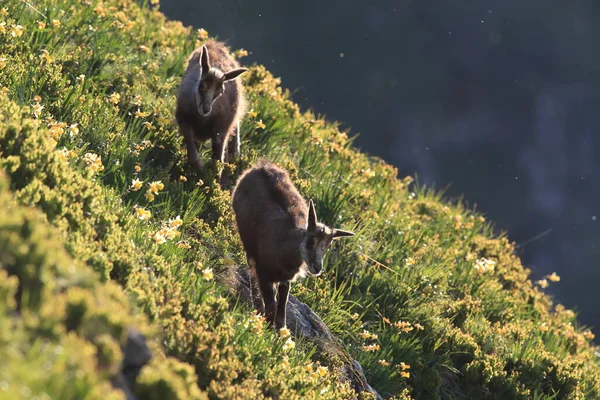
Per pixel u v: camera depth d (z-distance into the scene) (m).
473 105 127.50
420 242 35.19
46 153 18.45
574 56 131.62
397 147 123.00
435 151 124.44
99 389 11.48
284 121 36.34
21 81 26.14
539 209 121.81
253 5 118.25
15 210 13.91
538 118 128.25
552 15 133.00
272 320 24.33
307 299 27.38
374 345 26.53
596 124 128.25
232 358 18.08
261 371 19.17
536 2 133.12
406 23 128.62
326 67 122.69
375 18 128.00
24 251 12.76
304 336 24.78
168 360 14.66
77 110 26.56
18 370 10.69
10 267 12.68
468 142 125.50
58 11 33.03
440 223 39.28
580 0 134.12
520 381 30.17
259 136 34.66
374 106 123.69
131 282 17.55
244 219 25.53
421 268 32.56
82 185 19.09
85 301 12.74
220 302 19.64
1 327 11.27
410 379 27.61
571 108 129.00
